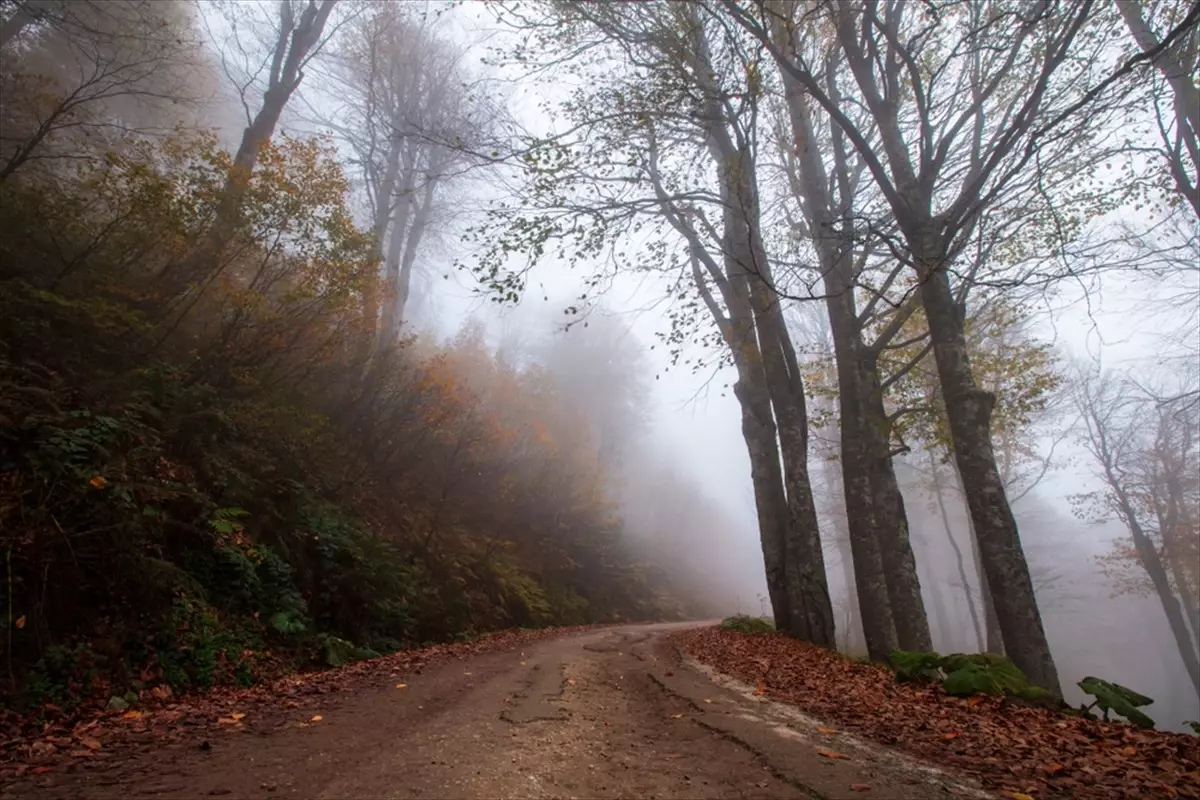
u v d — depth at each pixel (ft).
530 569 66.44
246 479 29.27
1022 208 35.63
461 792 9.96
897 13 34.78
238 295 32.04
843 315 41.70
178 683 19.07
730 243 42.83
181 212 29.81
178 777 10.69
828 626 41.47
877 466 39.27
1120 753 13.84
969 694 20.03
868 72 33.81
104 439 21.36
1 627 16.05
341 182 34.94
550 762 11.95
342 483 39.65
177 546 23.49
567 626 63.98
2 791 9.77
